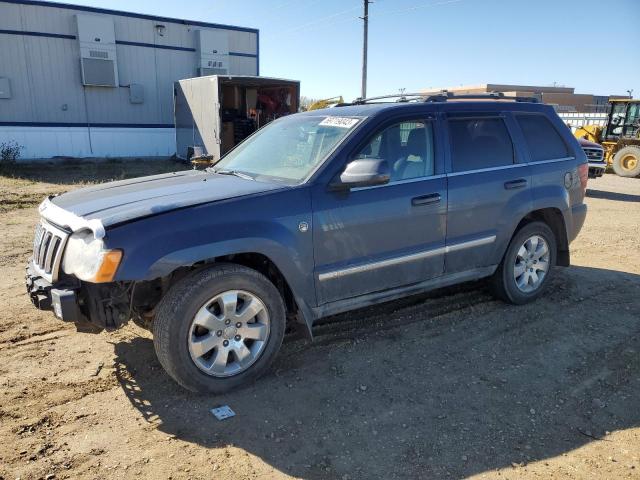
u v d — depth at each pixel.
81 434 3.01
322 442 2.98
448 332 4.48
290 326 4.13
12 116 19.64
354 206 3.82
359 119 4.07
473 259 4.62
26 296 5.17
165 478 2.67
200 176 4.33
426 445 2.96
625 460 2.84
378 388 3.57
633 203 12.38
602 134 21.53
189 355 3.30
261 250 3.43
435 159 4.33
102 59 20.81
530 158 4.96
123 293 3.33
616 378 3.74
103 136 21.75
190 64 23.62
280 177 3.95
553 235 5.20
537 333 4.47
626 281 5.87
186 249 3.19
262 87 20.00
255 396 3.45
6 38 19.12
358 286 3.97
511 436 3.05
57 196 4.06
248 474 2.71
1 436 2.97
